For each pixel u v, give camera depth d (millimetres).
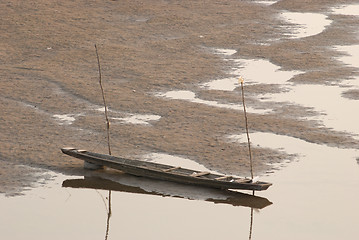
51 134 67750
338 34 106625
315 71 88812
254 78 86438
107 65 90875
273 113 73375
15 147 64438
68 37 102625
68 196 55969
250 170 59312
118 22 112125
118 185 58094
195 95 79875
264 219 51750
